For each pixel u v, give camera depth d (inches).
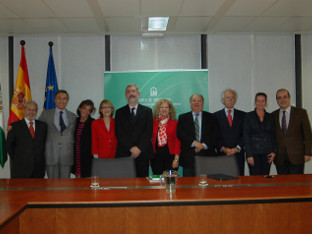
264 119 144.4
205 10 150.5
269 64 196.5
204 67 192.7
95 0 135.7
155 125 145.9
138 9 147.4
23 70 174.1
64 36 191.6
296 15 159.9
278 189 78.3
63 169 145.2
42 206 66.5
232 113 151.6
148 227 67.2
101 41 192.2
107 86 181.9
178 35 193.6
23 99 170.7
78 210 66.8
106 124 148.1
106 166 105.4
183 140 137.5
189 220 67.5
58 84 190.9
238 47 195.0
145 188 81.7
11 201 68.2
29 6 141.7
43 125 139.1
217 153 151.9
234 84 194.9
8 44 190.9
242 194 72.4
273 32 191.0
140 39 192.9
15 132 135.3
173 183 75.9
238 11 152.9
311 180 91.9
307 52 197.8
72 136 148.2
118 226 67.0
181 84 182.5
